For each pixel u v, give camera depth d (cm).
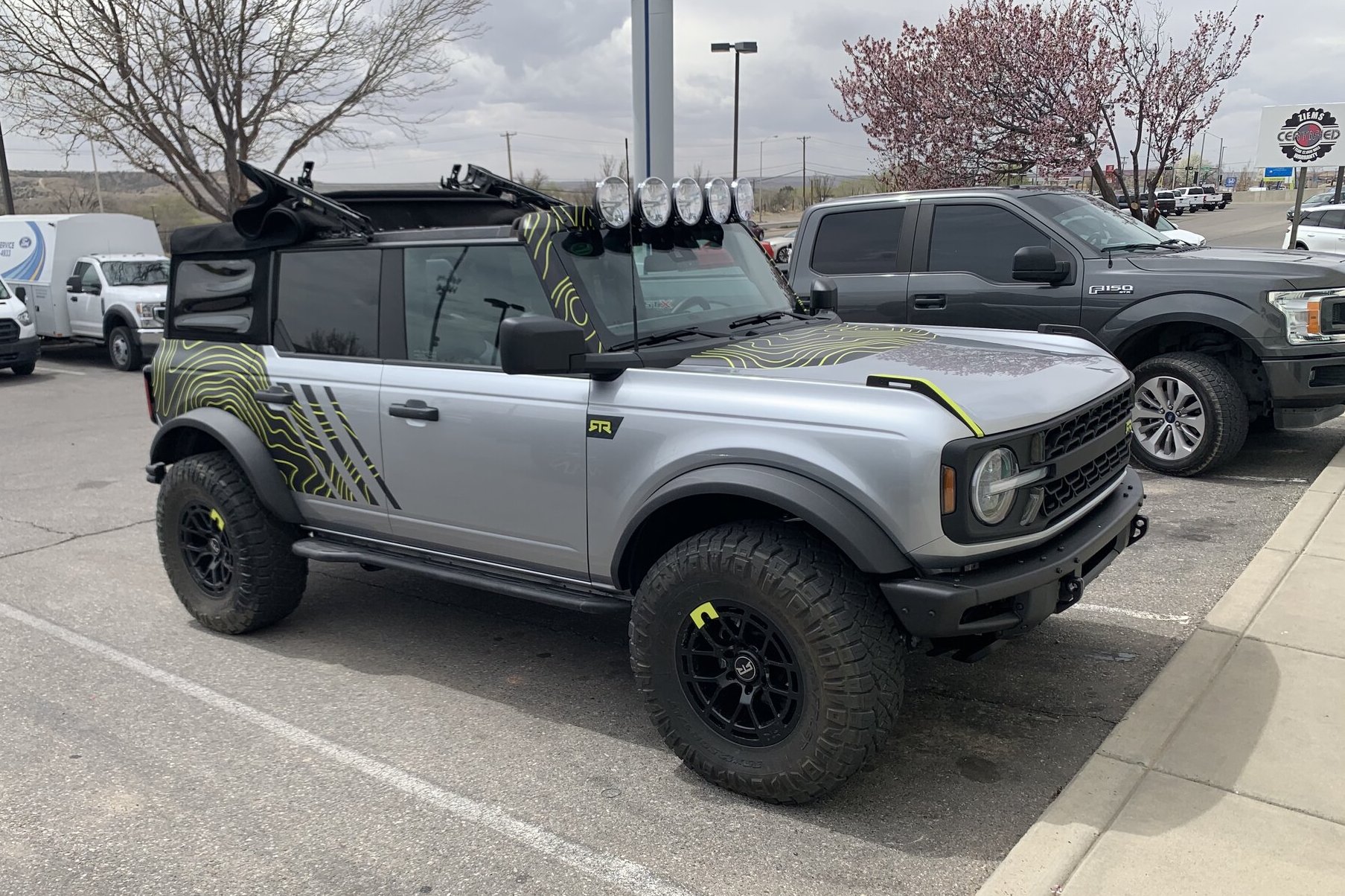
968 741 356
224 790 345
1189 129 1359
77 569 606
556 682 429
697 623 322
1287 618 426
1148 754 328
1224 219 4734
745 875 287
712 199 419
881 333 414
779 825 312
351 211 435
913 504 286
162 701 418
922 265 740
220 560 484
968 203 729
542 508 371
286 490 457
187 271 500
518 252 378
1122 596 475
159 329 1602
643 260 391
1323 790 304
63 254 1752
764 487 303
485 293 388
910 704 384
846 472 295
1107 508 360
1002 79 1428
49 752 375
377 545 445
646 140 788
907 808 317
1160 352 690
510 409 372
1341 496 590
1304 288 616
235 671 449
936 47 1519
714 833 309
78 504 767
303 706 411
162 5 1703
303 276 452
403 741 378
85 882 295
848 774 304
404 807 331
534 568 387
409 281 414
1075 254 686
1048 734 359
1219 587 478
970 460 285
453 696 417
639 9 767
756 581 303
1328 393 623
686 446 326
